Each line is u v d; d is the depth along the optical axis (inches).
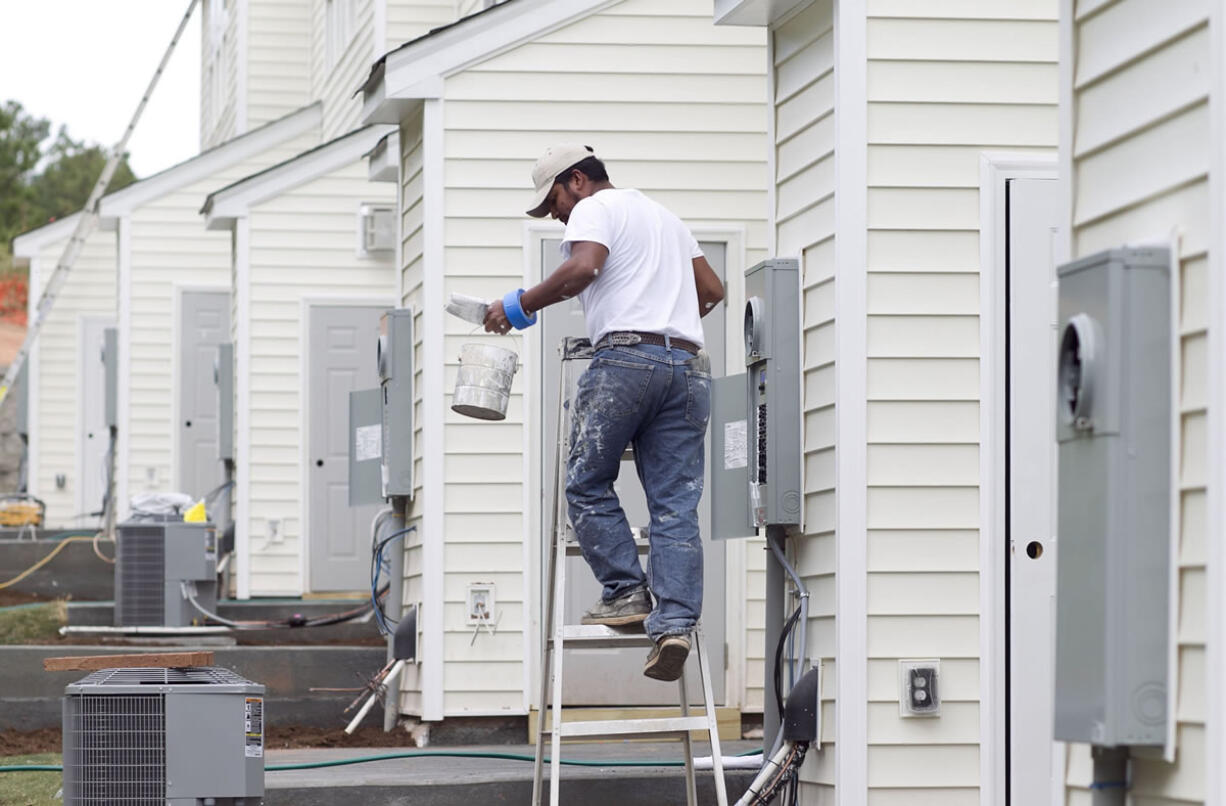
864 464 269.7
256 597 603.5
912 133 275.3
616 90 406.3
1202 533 167.3
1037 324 275.7
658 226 271.7
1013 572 271.7
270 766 334.6
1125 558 169.2
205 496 687.7
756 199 406.9
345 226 617.6
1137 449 169.9
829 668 273.9
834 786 269.7
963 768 269.0
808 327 285.0
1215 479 164.2
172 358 731.4
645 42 408.2
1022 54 278.7
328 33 730.2
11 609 513.3
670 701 394.6
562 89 405.1
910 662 268.4
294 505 609.3
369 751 372.5
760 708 394.3
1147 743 168.7
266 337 611.8
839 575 268.2
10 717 411.5
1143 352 170.6
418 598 405.4
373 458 419.8
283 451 610.9
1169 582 169.3
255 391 610.5
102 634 478.6
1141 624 169.0
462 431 397.7
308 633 486.0
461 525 396.5
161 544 484.4
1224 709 163.0
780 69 302.4
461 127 402.3
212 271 736.3
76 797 265.7
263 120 782.5
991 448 272.7
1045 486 273.7
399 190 436.8
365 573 610.9
